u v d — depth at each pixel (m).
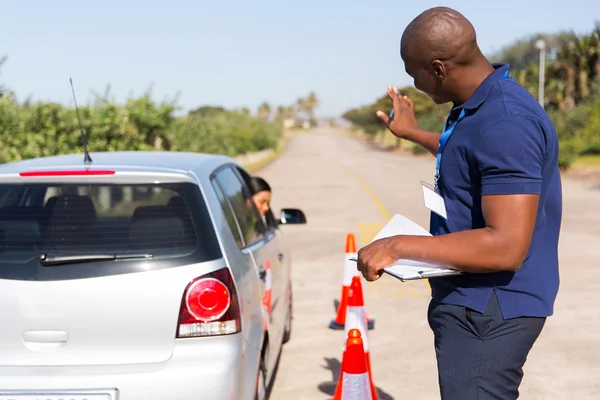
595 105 39.97
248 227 4.87
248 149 52.81
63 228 3.69
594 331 6.93
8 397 3.46
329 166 40.91
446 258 2.26
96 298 3.55
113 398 3.46
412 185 26.00
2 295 3.58
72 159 4.34
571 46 50.22
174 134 21.05
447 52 2.39
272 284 5.23
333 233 14.08
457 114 2.46
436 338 2.57
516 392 2.49
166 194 3.84
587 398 5.28
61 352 3.55
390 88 3.52
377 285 9.23
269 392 5.51
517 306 2.38
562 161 30.27
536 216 2.31
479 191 2.38
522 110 2.27
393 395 5.39
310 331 7.23
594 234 13.05
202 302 3.60
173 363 3.54
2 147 13.95
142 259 3.62
